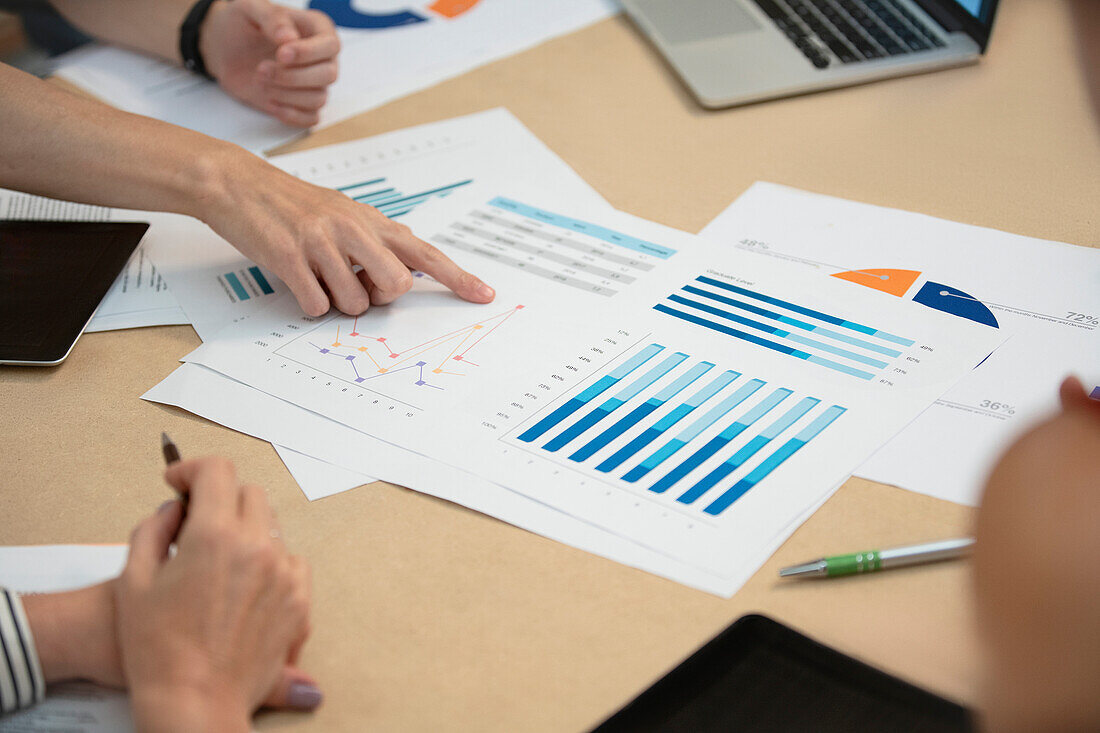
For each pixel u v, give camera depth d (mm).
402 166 879
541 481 551
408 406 612
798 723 427
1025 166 825
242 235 713
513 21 1102
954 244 736
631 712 433
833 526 516
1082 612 320
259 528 458
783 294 694
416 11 1130
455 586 498
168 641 425
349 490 558
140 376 654
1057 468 342
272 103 952
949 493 530
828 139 877
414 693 448
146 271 760
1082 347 625
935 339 640
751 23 1022
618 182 841
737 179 833
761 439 569
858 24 1008
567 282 722
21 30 1198
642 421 588
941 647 452
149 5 1021
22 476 578
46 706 456
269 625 440
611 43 1053
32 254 760
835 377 612
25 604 465
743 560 499
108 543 532
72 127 747
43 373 659
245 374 648
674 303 691
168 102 980
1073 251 720
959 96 924
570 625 475
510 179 853
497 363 645
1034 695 338
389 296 697
